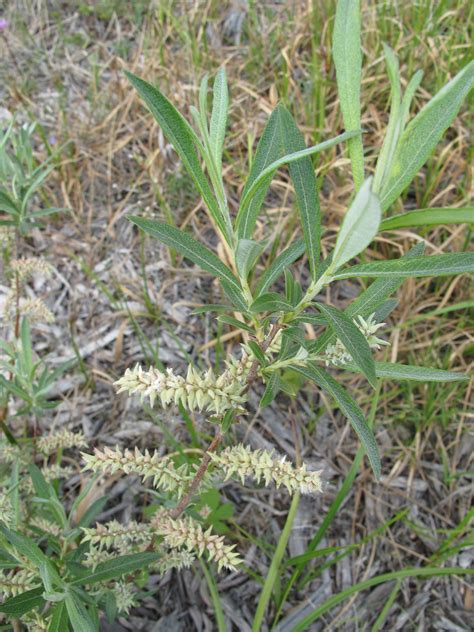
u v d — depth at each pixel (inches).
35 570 9.5
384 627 14.4
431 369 7.2
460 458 16.9
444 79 21.4
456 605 14.8
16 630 10.4
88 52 24.7
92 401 17.1
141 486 15.7
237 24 25.0
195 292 19.3
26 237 19.6
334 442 17.0
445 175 20.9
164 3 24.2
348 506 16.1
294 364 7.2
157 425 16.6
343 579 15.0
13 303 15.9
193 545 7.9
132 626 13.7
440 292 18.5
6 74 23.5
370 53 22.6
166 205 19.5
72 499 15.3
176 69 23.0
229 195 20.7
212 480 9.3
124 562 9.0
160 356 18.0
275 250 18.7
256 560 15.1
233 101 22.3
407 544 15.6
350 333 6.2
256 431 16.9
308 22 23.7
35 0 25.4
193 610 14.2
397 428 17.3
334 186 20.5
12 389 12.6
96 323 18.6
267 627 14.2
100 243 20.0
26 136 14.0
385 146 5.5
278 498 16.1
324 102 21.3
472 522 16.0
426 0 22.9
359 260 19.1
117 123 22.4
